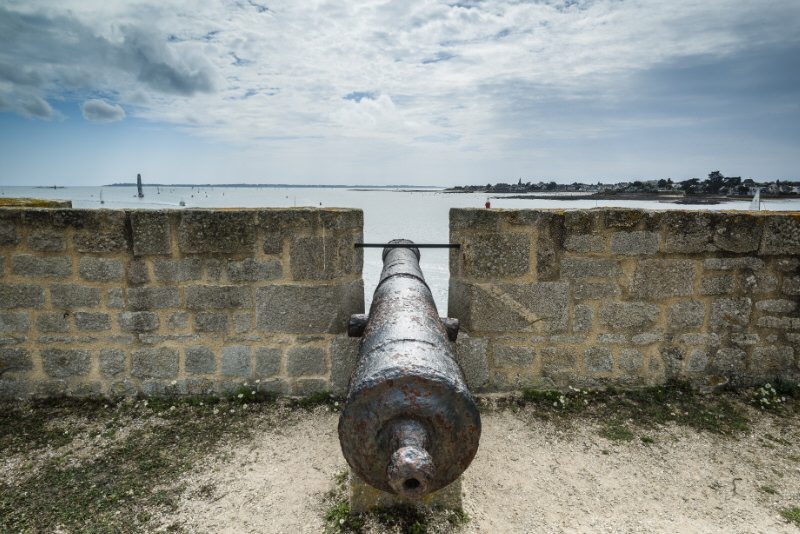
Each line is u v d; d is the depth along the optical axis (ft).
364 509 9.66
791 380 14.66
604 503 10.15
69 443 12.03
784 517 9.75
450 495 9.71
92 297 13.70
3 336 13.75
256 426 12.84
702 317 14.39
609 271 14.14
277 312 13.91
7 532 9.21
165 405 13.73
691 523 9.59
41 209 13.29
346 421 6.96
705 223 13.97
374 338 8.07
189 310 13.85
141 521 9.53
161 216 13.42
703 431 12.69
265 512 9.82
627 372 14.55
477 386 14.49
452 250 14.28
